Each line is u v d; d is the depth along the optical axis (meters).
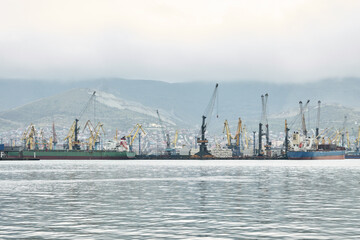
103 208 67.38
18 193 91.44
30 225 52.97
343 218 57.69
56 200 78.06
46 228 51.06
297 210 65.00
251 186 109.44
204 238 45.78
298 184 116.06
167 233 48.22
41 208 67.44
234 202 74.81
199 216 59.44
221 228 51.00
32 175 161.38
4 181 128.50
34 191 96.06
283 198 81.12
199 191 95.38
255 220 56.34
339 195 86.50
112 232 48.78
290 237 46.19
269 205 70.75
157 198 81.19
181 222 54.91
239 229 50.47
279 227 51.59
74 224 53.59
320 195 86.50
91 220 56.41
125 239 45.38
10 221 55.75
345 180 133.00
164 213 62.16
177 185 112.94
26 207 68.62
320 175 163.12
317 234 47.62
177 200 77.88
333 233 48.09
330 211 63.88
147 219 57.09
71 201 76.56
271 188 103.44
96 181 128.50
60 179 137.50
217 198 81.12
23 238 45.88
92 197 83.06
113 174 169.75
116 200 77.94
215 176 155.50
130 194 88.69
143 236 46.72
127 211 64.00
